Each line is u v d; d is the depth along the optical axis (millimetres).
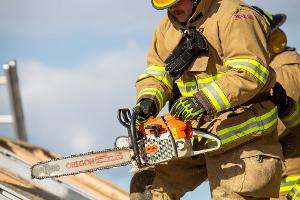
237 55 8414
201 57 8633
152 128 8492
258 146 8719
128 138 8609
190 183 9258
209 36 8602
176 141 8461
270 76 8617
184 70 8727
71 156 8766
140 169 9203
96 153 8711
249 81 8336
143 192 9062
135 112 8734
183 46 8703
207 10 8617
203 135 8531
